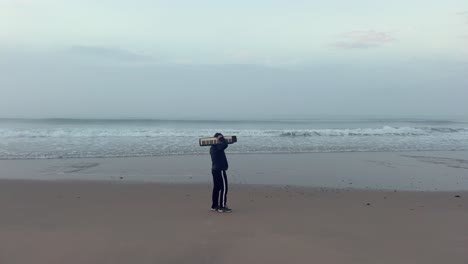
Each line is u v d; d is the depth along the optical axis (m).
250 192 9.25
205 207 7.64
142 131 25.78
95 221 6.49
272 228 6.18
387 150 18.11
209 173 11.91
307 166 13.45
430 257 5.00
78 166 13.05
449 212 7.38
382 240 5.64
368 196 8.89
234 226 6.27
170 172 12.04
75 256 4.90
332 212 7.29
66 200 8.09
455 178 11.47
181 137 22.91
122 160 14.45
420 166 13.63
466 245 5.46
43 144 18.98
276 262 4.79
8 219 6.57
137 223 6.40
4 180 10.31
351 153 16.94
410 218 6.88
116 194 8.80
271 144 19.95
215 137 7.38
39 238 5.56
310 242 5.52
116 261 4.76
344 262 4.81
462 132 27.81
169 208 7.52
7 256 4.87
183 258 4.88
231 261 4.80
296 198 8.59
